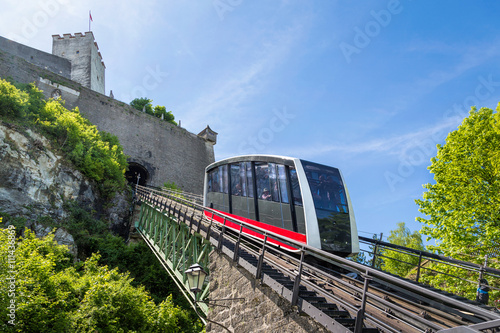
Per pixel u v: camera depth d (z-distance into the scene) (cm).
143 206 2777
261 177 1226
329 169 1101
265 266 858
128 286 1695
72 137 3203
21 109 2889
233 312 892
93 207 3177
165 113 5891
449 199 1417
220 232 1082
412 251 947
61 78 4194
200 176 5291
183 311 2156
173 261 1518
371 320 472
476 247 1268
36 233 2484
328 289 750
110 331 1354
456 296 772
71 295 1476
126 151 4497
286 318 687
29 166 2691
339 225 1000
